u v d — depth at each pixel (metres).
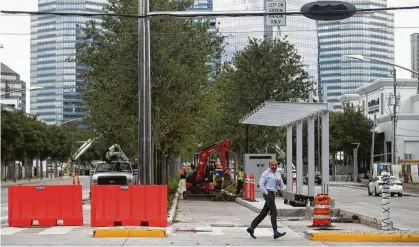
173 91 37.34
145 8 26.41
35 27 160.12
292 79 55.09
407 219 27.58
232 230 21.34
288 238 18.83
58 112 165.50
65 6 85.12
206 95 40.78
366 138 86.44
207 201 42.50
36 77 169.50
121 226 21.52
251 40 56.75
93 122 47.38
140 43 26.59
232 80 55.94
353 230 20.45
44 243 17.27
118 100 37.44
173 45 37.03
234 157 85.88
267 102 28.16
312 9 22.16
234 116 55.44
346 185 77.25
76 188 22.66
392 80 84.69
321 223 22.25
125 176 35.84
